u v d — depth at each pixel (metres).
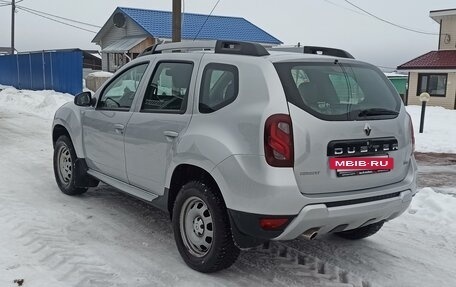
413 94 28.53
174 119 4.38
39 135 11.61
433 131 14.55
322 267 4.43
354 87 4.14
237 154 3.71
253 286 3.99
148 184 4.78
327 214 3.68
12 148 9.68
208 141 3.93
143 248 4.70
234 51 4.22
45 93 22.12
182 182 4.48
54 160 6.50
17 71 27.16
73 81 22.27
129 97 5.20
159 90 4.77
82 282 3.92
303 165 3.63
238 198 3.71
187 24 34.19
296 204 3.59
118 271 4.16
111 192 6.56
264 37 35.28
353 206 3.80
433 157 10.85
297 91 3.75
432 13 28.27
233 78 4.01
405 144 4.29
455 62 26.70
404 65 28.19
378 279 4.25
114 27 36.03
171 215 4.59
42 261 4.28
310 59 4.05
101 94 5.68
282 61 3.89
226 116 3.91
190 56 4.56
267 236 3.66
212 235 4.04
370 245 5.05
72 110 6.12
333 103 3.88
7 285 3.80
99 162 5.62
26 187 6.69
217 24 35.22
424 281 4.27
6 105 18.84
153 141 4.59
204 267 4.12
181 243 4.34
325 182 3.74
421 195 6.83
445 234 5.51
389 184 4.16
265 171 3.58
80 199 6.20
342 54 4.82
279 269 4.34
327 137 3.72
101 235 4.99
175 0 14.05
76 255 4.44
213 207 3.96
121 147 5.11
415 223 5.86
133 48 31.50
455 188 7.80
